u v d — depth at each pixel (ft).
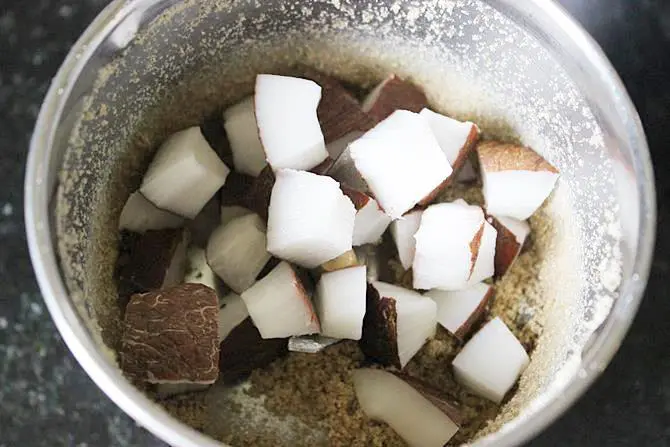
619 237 0.76
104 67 0.75
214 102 0.84
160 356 0.74
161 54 0.78
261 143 0.80
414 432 0.77
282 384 0.79
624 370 0.86
